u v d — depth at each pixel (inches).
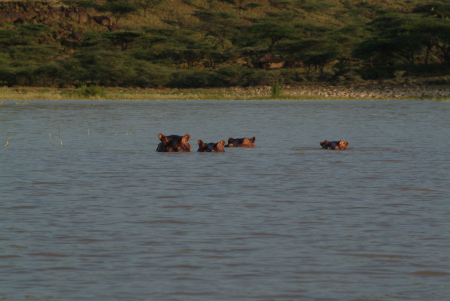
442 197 1691.7
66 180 1989.4
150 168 2303.2
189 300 890.7
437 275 1007.6
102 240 1220.5
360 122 4990.2
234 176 2102.6
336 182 1967.3
